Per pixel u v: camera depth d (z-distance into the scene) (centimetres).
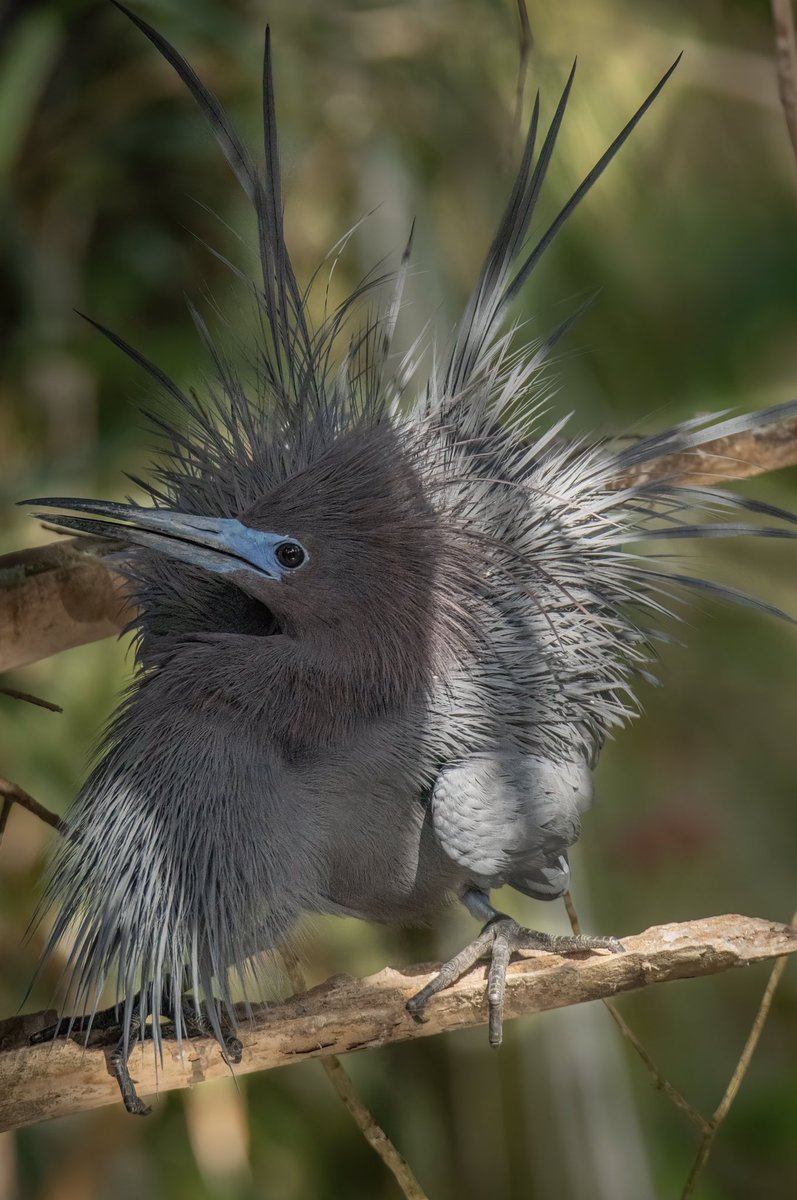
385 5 1016
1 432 973
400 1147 1007
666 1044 1118
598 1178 951
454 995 557
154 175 1002
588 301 661
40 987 880
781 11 674
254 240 910
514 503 618
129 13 626
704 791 1101
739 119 1250
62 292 977
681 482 694
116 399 973
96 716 880
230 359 768
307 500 595
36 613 662
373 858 598
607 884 1049
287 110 984
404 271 659
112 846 573
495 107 1029
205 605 633
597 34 1047
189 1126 924
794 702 1111
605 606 627
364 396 662
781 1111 1088
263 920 574
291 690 590
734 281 1237
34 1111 534
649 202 1146
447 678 593
